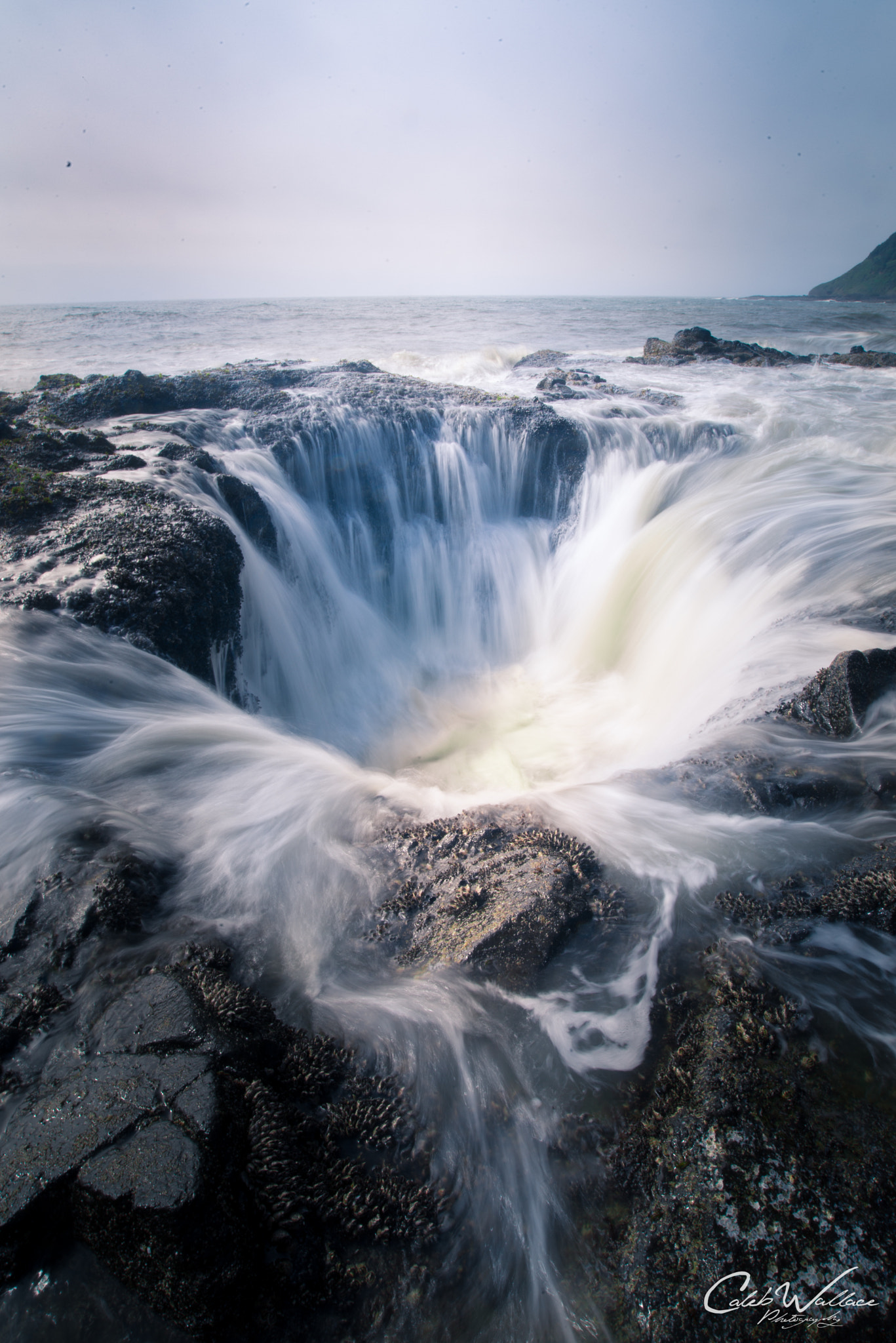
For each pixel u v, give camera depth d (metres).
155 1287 2.57
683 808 5.42
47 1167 2.75
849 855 4.78
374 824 5.42
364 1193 3.08
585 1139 3.33
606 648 11.09
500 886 4.55
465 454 13.29
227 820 5.29
